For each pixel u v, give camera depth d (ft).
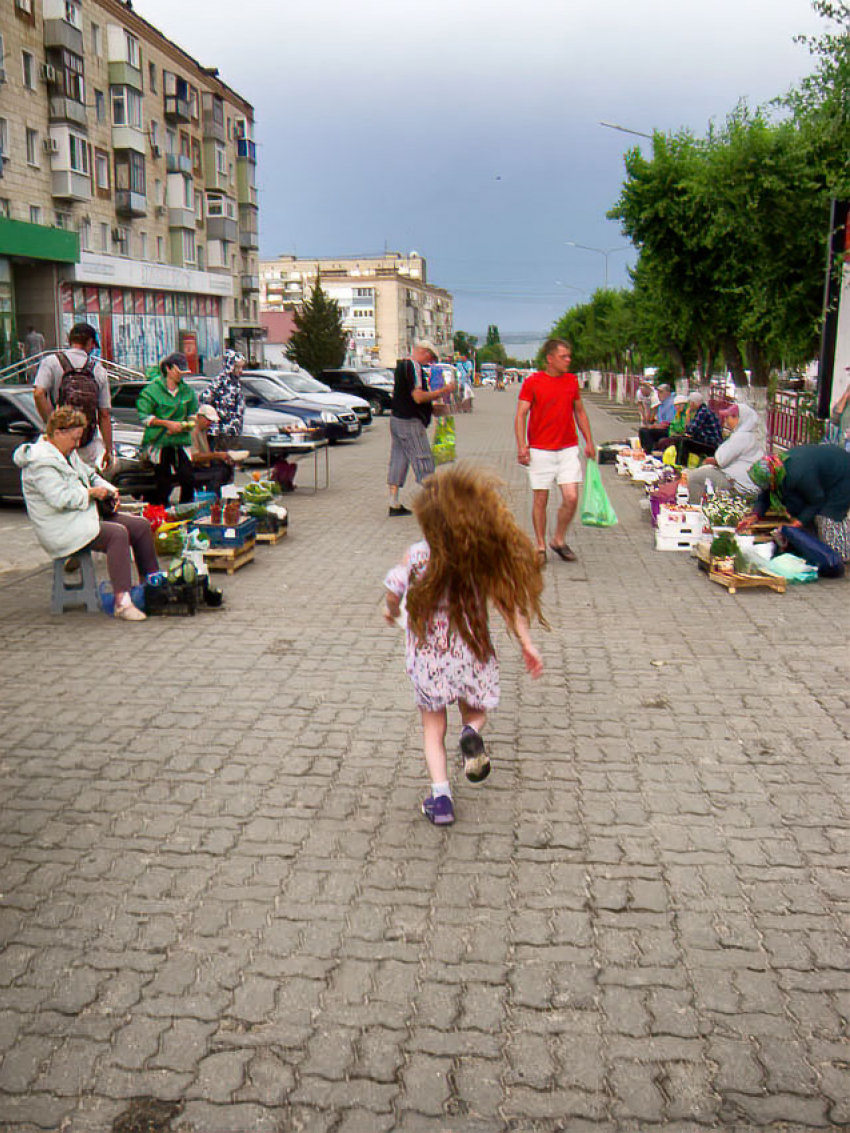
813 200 57.72
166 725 18.07
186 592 25.46
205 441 42.60
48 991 10.59
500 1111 8.93
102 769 16.17
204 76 200.75
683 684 20.29
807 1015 10.19
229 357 45.27
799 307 61.26
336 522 40.63
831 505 30.09
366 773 16.06
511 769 16.20
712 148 69.77
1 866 13.15
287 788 15.49
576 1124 8.79
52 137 140.56
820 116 44.29
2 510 47.85
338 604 26.81
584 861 13.26
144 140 167.63
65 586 25.94
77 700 19.35
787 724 18.11
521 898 12.37
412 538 36.86
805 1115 8.89
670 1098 9.08
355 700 19.38
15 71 131.34
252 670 21.20
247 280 226.99
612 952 11.25
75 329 30.96
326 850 13.58
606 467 61.26
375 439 91.15
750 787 15.51
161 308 169.89
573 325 297.12
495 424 115.14
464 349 641.40
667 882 12.73
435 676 14.10
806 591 28.14
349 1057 9.61
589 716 18.53
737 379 82.17
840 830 14.11
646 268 77.05
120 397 62.54
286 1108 8.97
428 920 11.89
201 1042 9.82
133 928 11.73
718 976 10.81
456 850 13.57
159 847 13.66
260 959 11.14
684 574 30.40
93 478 26.05
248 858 13.37
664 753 16.83
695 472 36.42
